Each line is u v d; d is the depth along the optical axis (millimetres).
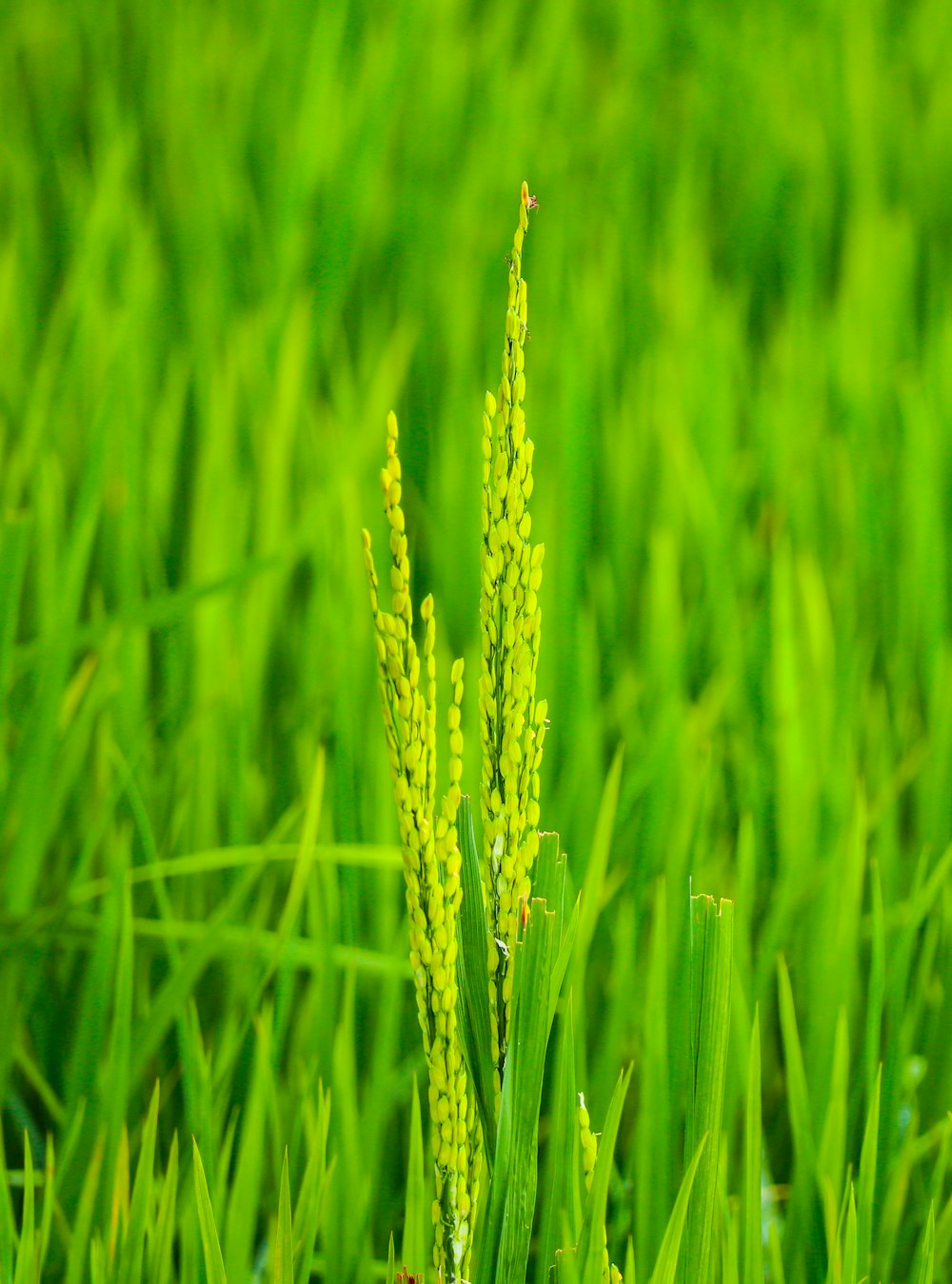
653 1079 1562
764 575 2424
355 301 3369
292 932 1661
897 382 2928
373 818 1854
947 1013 1679
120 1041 1572
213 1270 1438
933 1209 1508
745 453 2705
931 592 2244
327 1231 1582
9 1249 1515
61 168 3461
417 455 2775
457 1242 1363
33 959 1693
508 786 1351
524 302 1329
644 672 2199
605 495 2578
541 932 1343
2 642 1873
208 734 1925
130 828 1707
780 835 1882
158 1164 1669
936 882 1646
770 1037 1727
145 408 2715
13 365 2742
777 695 1968
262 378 2711
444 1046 1349
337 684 1859
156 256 3305
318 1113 1598
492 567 1340
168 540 2490
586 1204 1380
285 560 1979
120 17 4504
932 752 1935
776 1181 1688
